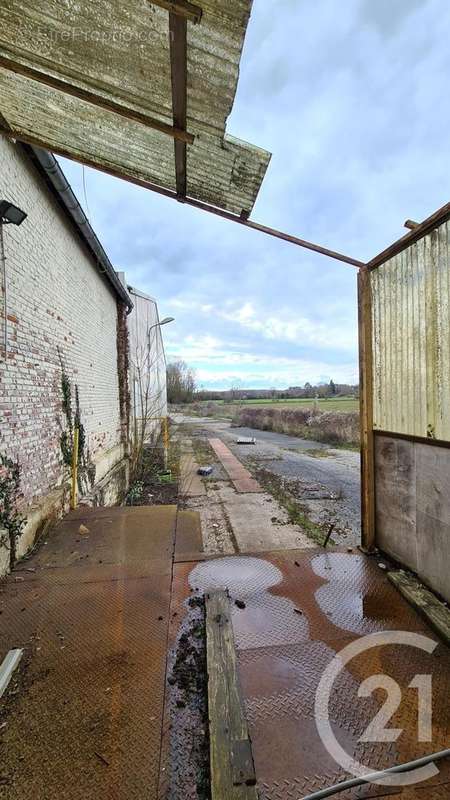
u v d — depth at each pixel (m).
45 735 1.38
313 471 9.38
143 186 2.75
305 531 5.07
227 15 1.44
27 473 3.36
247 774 1.19
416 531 2.46
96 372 6.21
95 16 1.59
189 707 1.51
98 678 1.66
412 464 2.49
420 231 2.27
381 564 2.73
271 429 21.30
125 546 3.19
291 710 1.48
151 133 2.24
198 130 2.11
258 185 2.50
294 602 2.26
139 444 9.90
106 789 1.19
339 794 1.17
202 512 5.98
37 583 2.53
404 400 2.55
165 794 1.18
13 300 3.19
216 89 1.82
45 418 3.89
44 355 3.92
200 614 2.15
